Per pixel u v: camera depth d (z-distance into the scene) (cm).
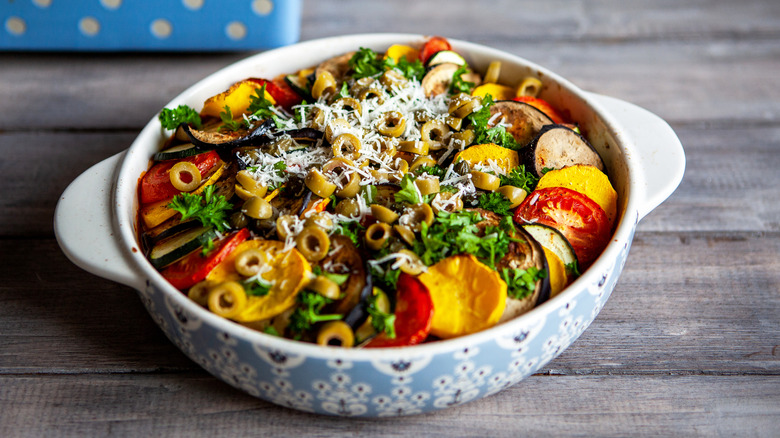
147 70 70
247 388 44
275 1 69
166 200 50
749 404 48
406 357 40
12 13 68
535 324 42
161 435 46
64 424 46
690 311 53
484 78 59
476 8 79
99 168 50
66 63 71
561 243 47
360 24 76
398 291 45
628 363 50
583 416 47
